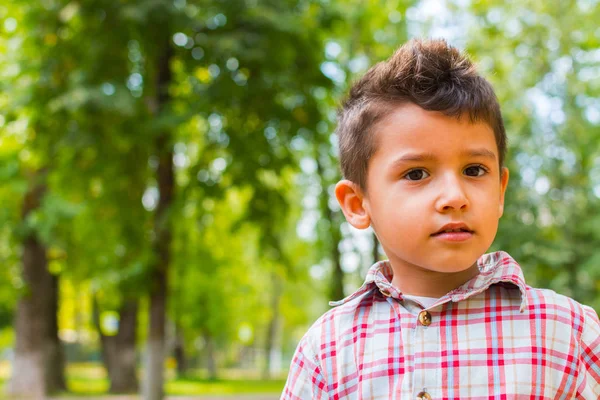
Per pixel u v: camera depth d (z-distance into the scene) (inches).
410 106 59.3
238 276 1083.9
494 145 59.9
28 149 422.9
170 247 398.3
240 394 731.4
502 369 58.9
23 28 402.6
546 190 489.4
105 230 422.0
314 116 407.2
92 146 383.9
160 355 388.5
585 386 60.0
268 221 411.2
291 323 1565.0
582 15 516.4
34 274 626.8
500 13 530.3
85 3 382.6
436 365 60.1
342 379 64.4
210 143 400.2
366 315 65.8
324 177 513.7
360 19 504.7
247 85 379.6
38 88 383.6
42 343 625.0
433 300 62.4
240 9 377.7
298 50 398.9
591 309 64.1
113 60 394.9
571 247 463.5
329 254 539.2
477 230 57.1
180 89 425.4
